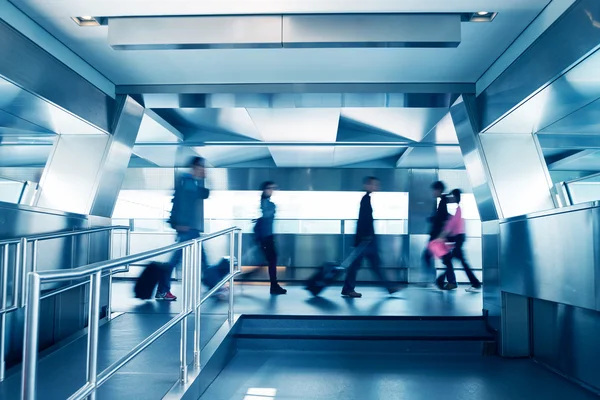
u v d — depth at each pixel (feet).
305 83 20.85
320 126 25.80
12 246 14.01
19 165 22.06
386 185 37.99
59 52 16.72
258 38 14.82
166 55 17.80
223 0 13.88
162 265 25.16
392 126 27.55
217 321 19.13
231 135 30.66
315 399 13.38
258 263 36.86
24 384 5.98
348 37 14.73
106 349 15.28
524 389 14.35
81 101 18.20
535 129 19.66
